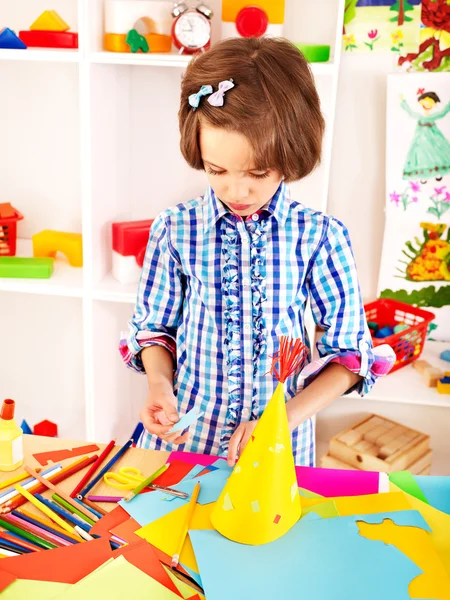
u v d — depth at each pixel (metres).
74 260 1.86
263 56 0.88
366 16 1.72
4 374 2.17
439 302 1.93
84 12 1.49
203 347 1.12
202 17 1.53
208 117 0.86
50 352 2.12
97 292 1.71
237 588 0.72
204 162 0.92
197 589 0.74
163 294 1.16
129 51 1.60
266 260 1.08
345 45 1.75
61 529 0.82
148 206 1.90
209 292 1.10
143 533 0.81
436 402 1.75
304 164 0.91
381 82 1.77
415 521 0.83
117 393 1.99
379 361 1.08
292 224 1.09
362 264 1.95
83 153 1.60
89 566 0.75
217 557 0.77
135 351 1.15
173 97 1.78
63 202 1.93
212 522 0.82
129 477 0.93
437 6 1.69
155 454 0.99
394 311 1.94
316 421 2.08
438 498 0.90
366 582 0.73
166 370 1.11
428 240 1.87
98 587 0.71
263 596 0.71
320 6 1.69
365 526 0.82
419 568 0.76
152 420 0.99
